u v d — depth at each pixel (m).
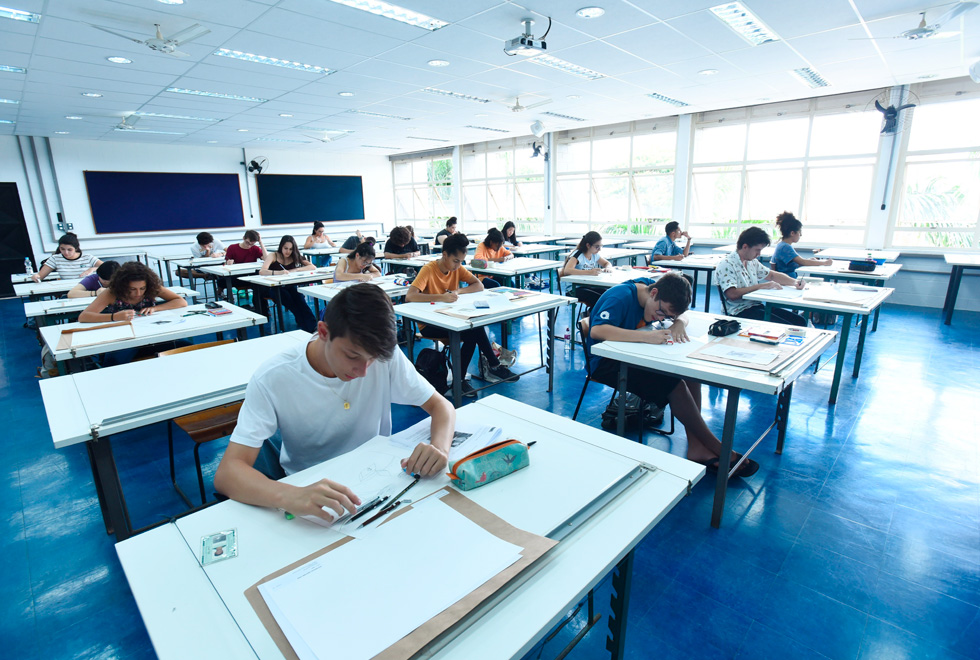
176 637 0.64
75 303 3.48
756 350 1.93
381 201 13.42
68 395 1.59
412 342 3.46
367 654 0.59
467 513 0.87
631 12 3.47
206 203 10.34
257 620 0.66
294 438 1.23
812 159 6.99
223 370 1.85
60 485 2.40
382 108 6.77
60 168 8.63
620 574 1.10
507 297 3.30
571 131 9.65
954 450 2.55
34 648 1.49
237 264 6.07
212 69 4.62
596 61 4.67
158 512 2.15
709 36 3.99
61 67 4.36
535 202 10.66
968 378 3.56
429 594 0.68
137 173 9.41
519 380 3.73
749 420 2.96
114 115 6.69
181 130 8.14
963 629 1.49
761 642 1.46
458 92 5.91
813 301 3.00
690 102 6.81
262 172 11.02
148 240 9.71
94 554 1.90
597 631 1.50
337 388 1.20
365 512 0.89
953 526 1.96
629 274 4.55
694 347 2.02
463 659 0.61
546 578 0.75
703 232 8.25
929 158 6.06
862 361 3.99
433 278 3.42
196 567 0.78
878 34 3.98
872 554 1.81
